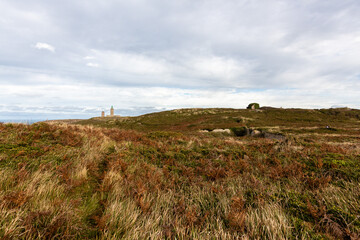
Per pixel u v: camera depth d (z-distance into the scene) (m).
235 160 6.31
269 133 22.02
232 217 2.75
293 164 5.31
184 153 7.10
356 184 3.80
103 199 3.26
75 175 3.82
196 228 2.61
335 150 7.29
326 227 2.55
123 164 4.82
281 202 3.33
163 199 3.42
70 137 6.50
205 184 4.33
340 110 49.47
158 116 55.12
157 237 2.41
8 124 6.87
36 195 2.82
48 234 2.16
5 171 3.43
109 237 2.18
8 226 2.02
